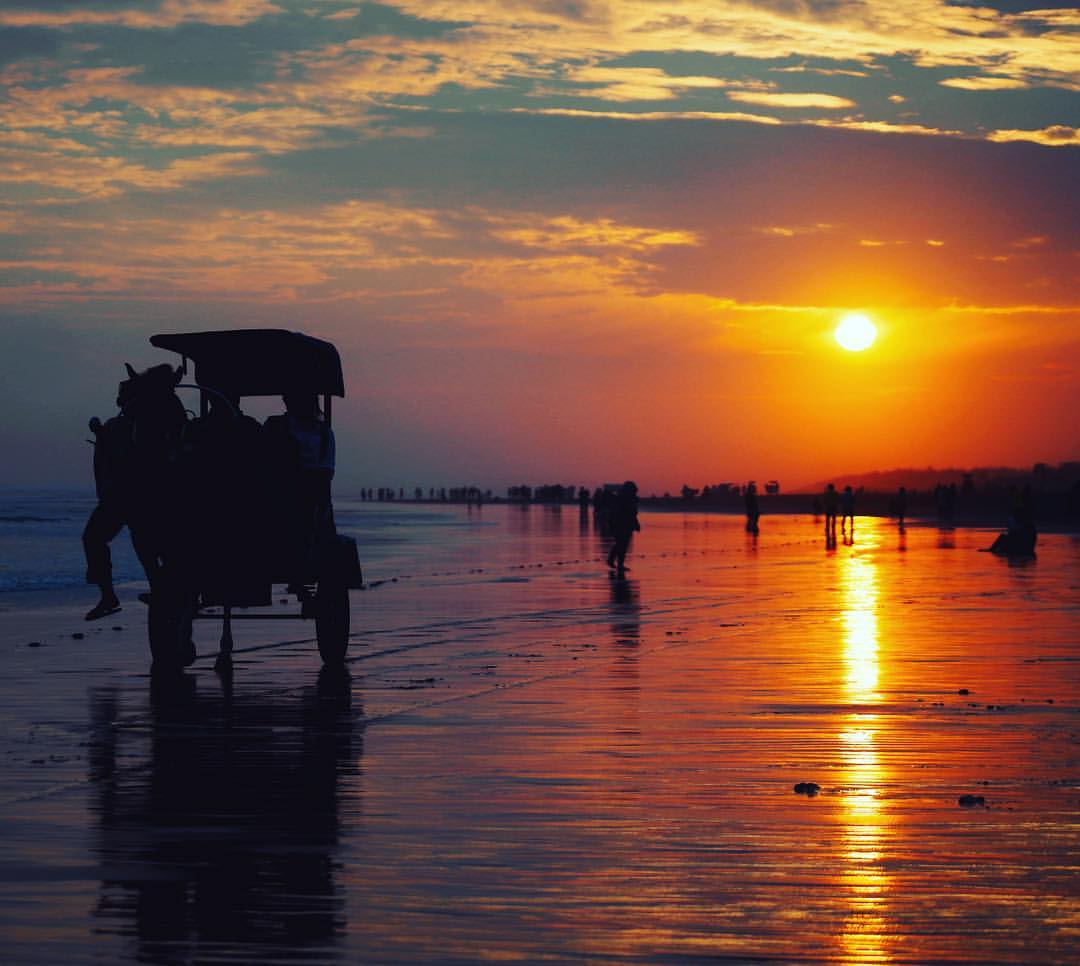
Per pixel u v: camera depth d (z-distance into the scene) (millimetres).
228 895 7238
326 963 6211
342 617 17250
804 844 8305
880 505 167750
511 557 48344
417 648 19172
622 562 38344
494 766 10711
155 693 14812
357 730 12398
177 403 15828
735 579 35406
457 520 116438
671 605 26812
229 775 10367
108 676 16219
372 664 17359
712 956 6309
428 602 27594
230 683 15609
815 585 32906
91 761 10938
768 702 14039
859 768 10641
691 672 16469
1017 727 12516
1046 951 6383
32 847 8227
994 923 6777
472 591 30891
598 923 6777
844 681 15625
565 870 7719
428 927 6715
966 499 158625
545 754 11219
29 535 76000
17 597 30172
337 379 18250
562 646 19406
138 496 15477
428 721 12891
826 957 6301
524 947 6426
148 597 15836
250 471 15969
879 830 8656
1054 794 9719
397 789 9875
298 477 16328
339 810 9211
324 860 7930
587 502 119188
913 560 45969
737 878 7559
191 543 15734
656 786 9969
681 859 7953
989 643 19609
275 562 16203
